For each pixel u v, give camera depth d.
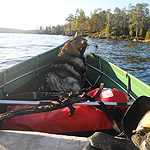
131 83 2.70
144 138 1.10
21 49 14.99
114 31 83.88
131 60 13.35
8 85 2.85
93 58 4.38
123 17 96.19
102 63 3.93
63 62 3.58
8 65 8.00
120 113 1.87
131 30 81.44
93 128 1.86
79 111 1.89
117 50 21.08
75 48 3.69
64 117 1.85
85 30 109.12
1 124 1.85
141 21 85.06
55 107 1.87
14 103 1.94
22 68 3.26
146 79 8.03
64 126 1.85
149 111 1.32
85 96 2.01
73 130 1.86
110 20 98.44
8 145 1.35
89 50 4.07
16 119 1.85
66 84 3.44
